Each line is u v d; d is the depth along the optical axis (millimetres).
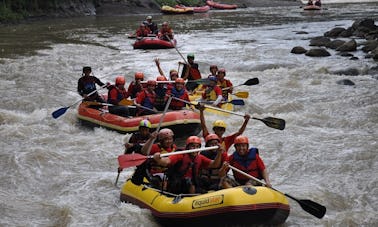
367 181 13891
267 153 16094
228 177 11766
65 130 19016
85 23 61625
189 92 22359
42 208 12359
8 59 34000
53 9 68500
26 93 24516
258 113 20953
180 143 17562
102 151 16453
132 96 20000
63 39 45969
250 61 32938
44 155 15672
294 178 14273
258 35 47562
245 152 11711
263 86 25391
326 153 15969
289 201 12508
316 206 10500
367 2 105000
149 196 11391
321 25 55594
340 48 35969
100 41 45031
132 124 17938
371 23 45000
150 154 12031
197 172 11266
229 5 88875
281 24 58125
